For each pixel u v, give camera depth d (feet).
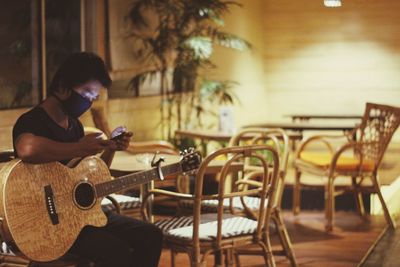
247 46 25.48
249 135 21.95
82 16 21.39
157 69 25.04
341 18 36.42
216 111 30.89
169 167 12.20
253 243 13.08
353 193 22.94
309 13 36.81
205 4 24.16
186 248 12.57
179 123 25.23
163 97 25.50
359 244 18.93
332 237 19.65
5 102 18.17
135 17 23.58
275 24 37.24
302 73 37.22
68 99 11.26
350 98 36.70
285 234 16.24
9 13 18.35
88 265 12.10
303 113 37.29
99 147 11.10
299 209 22.56
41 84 19.25
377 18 35.99
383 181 25.18
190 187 22.00
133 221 11.98
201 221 13.48
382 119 21.17
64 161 11.37
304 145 22.21
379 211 23.08
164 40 24.07
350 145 20.31
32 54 19.12
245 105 34.45
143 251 11.82
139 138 24.08
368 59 36.29
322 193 23.18
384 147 20.86
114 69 22.66
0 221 10.41
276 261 17.28
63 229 10.94
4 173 10.48
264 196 12.94
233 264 15.19
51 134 11.23
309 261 17.29
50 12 19.90
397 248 18.53
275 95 37.76
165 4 24.14
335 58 36.70
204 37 23.91
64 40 20.56
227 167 12.28
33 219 10.63
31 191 10.64
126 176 11.72
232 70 32.63
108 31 22.39
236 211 15.03
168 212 21.85
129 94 23.43
